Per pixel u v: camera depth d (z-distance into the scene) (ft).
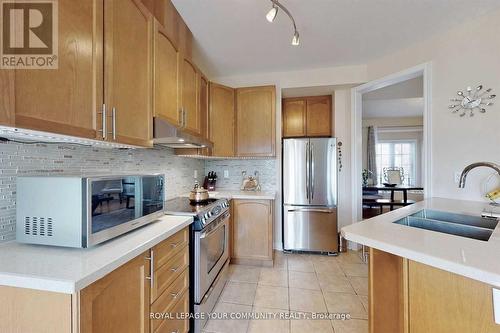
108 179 3.64
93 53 3.65
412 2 6.22
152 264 4.02
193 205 6.96
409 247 3.13
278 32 7.53
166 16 6.48
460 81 7.27
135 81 4.65
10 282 2.58
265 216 9.42
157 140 5.44
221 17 6.69
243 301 7.01
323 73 10.50
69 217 3.25
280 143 10.99
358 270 9.08
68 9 3.24
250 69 10.49
